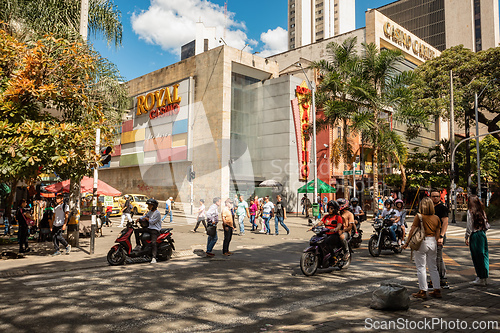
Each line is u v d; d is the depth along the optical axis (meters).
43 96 9.27
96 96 12.19
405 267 8.44
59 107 10.88
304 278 7.16
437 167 32.41
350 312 4.79
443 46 89.19
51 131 8.76
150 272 7.70
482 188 36.66
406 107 23.52
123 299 5.54
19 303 5.29
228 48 27.92
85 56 10.34
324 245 7.61
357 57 24.62
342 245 7.98
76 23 13.12
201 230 15.31
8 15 11.68
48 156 8.84
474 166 37.19
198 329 4.25
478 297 5.51
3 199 22.08
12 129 8.65
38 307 5.09
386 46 43.19
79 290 6.09
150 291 6.04
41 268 8.04
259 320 4.57
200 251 10.69
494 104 32.59
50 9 12.34
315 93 25.22
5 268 8.00
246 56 29.41
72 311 4.91
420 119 23.33
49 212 13.30
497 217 25.02
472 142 40.12
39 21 12.19
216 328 4.28
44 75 9.68
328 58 42.50
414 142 44.56
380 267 8.43
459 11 86.69
